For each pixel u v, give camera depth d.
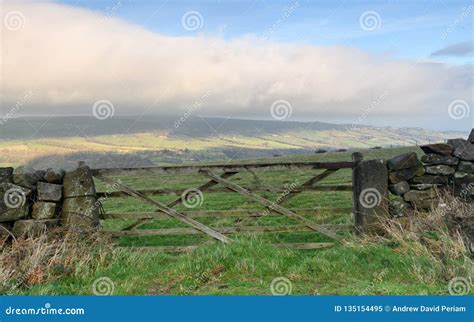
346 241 10.31
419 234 9.60
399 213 10.75
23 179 10.19
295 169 10.77
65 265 8.73
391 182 10.92
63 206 10.41
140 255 9.71
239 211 10.81
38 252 8.77
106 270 8.86
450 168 11.00
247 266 8.57
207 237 11.73
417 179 10.97
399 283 7.90
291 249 10.09
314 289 7.78
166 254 10.05
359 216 10.73
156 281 8.46
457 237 9.21
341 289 7.70
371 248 9.30
